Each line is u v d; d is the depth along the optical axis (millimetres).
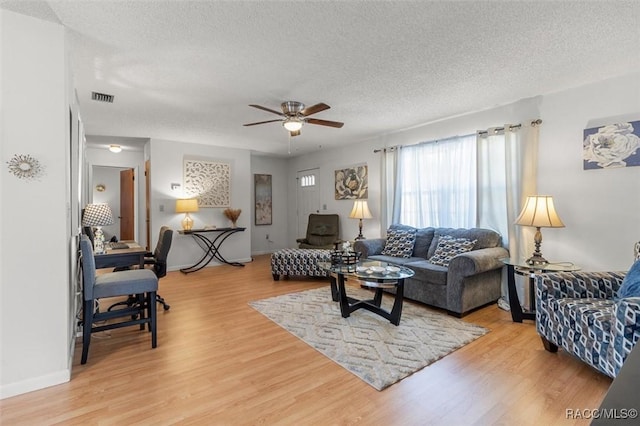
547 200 3031
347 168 5977
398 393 1918
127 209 7191
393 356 2361
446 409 1767
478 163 3902
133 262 3141
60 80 2031
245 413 1731
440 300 3361
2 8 1856
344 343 2582
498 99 3535
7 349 1879
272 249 7652
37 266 1962
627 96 2848
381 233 5184
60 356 2027
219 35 2182
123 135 5230
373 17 1989
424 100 3553
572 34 2197
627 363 707
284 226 7855
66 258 2051
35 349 1954
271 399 1856
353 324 2992
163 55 2457
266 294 4027
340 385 2002
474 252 3287
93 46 2309
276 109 3797
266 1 1820
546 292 2455
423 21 2033
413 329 2873
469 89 3230
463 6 1885
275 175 7695
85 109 3777
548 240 3377
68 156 2146
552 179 3334
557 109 3291
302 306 3521
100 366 2238
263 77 2887
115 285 2420
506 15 1973
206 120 4301
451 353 2428
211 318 3178
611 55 2506
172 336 2752
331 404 1810
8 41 1888
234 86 3088
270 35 2191
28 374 1932
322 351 2445
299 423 1650
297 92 3264
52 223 2006
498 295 3648
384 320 3100
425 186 4590
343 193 6059
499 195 3773
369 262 3615
